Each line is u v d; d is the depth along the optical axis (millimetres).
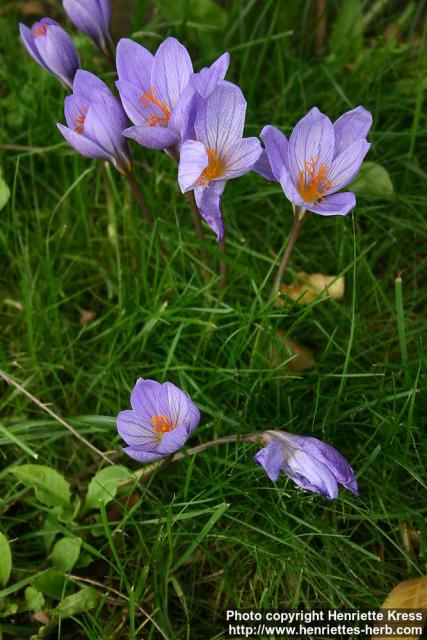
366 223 550
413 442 420
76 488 453
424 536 409
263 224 560
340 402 444
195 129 373
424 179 557
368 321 504
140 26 591
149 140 375
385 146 575
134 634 378
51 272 504
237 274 514
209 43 606
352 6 604
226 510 416
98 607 405
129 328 475
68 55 442
